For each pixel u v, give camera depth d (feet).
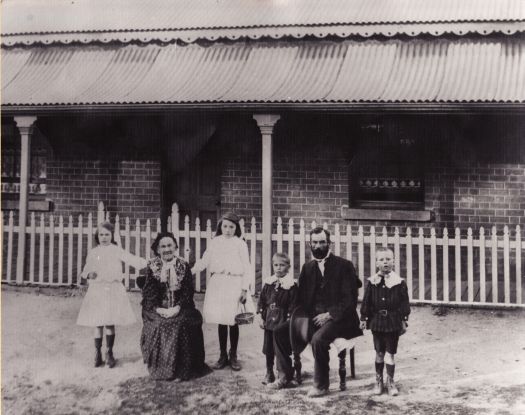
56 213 42.11
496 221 36.37
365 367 21.01
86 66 39.93
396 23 37.68
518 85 32.27
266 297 19.49
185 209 41.81
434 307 29.09
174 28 40.73
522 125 36.04
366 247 37.50
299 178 38.96
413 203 38.06
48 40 41.96
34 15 44.37
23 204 34.30
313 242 19.11
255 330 25.63
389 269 18.39
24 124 35.29
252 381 19.63
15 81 38.86
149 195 41.19
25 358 21.83
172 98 34.27
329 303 18.99
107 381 19.62
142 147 41.22
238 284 21.09
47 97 35.91
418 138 37.58
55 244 42.22
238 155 39.86
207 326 26.45
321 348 18.19
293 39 39.27
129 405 17.75
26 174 34.76
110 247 21.50
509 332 24.95
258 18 40.73
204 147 40.91
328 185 38.60
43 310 28.45
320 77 35.60
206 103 33.35
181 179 41.78
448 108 31.48
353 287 18.97
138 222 32.35
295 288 19.29
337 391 18.67
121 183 41.42
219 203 41.27
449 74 34.24
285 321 19.11
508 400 17.74
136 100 34.42
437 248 37.06
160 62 39.47
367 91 33.14
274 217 39.29
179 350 19.80
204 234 31.55
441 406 17.35
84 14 43.83
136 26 41.45
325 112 32.58
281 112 32.86
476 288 33.50
